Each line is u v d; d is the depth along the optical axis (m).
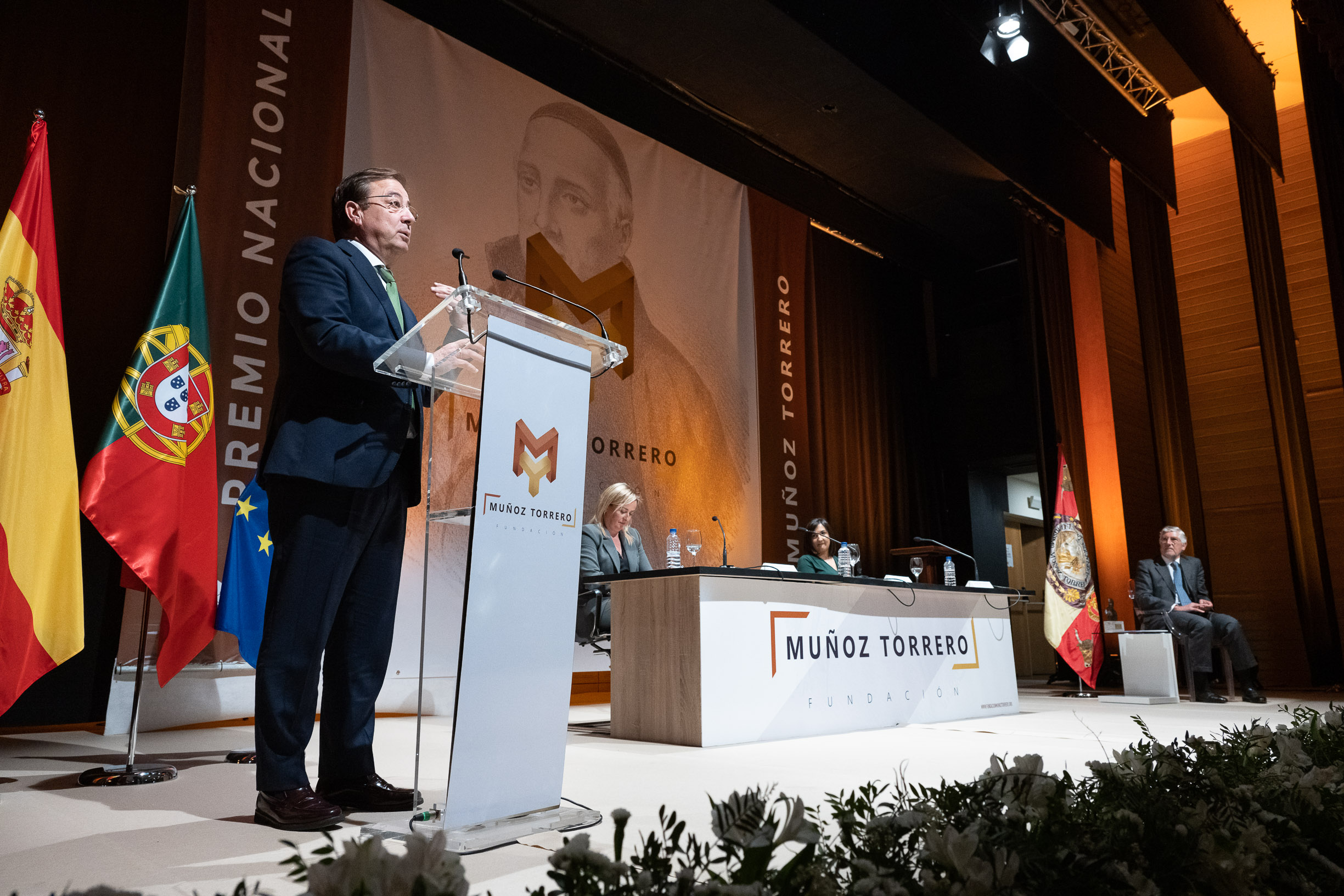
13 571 2.43
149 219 4.38
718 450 6.79
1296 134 7.60
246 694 4.12
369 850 0.66
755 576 3.42
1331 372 7.21
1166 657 5.13
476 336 1.64
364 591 1.96
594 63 6.50
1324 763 1.42
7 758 2.90
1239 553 7.40
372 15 5.32
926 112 6.56
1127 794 1.08
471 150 5.66
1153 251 8.01
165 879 1.32
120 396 2.76
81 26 4.32
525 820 1.62
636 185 6.62
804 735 3.51
